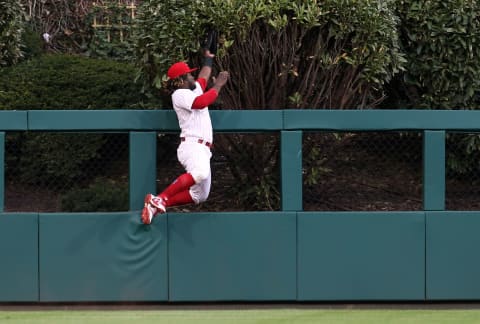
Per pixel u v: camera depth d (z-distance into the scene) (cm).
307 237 2905
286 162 2923
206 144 2823
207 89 3125
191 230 2894
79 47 4578
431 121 2936
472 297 2922
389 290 2908
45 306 2909
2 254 2875
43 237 2877
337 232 2906
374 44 3103
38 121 2891
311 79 3155
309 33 3119
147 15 3150
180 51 3062
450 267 2917
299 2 3047
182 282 2894
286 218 2903
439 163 2936
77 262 2881
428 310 2881
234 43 3084
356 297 2906
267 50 3103
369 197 3284
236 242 2902
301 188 2923
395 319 2703
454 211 2931
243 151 3172
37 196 3334
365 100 3275
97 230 2883
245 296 2902
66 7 4622
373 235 2909
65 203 3091
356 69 3158
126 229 2888
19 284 2878
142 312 2828
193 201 2855
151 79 3244
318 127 2930
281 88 3134
